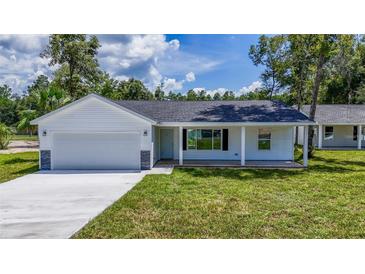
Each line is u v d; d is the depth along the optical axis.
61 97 20.50
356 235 5.90
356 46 28.06
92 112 14.48
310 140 19.45
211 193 9.38
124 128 14.48
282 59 29.38
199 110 17.70
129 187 10.44
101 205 8.07
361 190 9.76
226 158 17.89
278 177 12.22
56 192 9.66
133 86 57.53
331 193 9.34
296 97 31.34
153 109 18.22
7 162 17.50
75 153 14.65
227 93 63.03
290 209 7.60
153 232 6.09
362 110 27.86
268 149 17.70
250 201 8.41
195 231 6.14
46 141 14.55
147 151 14.52
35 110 20.92
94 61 33.59
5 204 8.18
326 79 28.58
